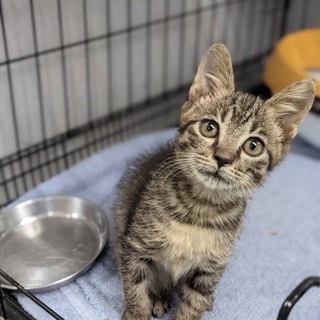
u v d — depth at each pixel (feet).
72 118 1.30
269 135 0.71
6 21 1.05
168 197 0.74
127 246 0.77
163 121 1.57
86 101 1.31
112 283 0.89
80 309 0.84
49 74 1.19
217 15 1.56
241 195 0.72
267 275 0.96
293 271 0.97
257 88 1.78
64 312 0.83
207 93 0.74
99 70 1.30
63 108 1.26
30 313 0.83
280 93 0.71
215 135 0.70
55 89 1.22
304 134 1.36
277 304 0.89
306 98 0.70
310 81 0.69
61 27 1.16
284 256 1.01
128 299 0.79
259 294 0.91
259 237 1.05
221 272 0.78
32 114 1.20
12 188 1.23
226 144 0.69
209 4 1.51
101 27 1.25
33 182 1.27
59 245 0.97
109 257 0.94
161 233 0.74
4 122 1.15
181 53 1.52
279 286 0.93
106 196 1.13
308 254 1.02
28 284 0.87
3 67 1.09
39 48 1.14
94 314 0.83
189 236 0.74
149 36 1.39
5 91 1.12
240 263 0.98
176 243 0.74
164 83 1.51
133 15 1.31
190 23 1.49
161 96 1.51
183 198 0.73
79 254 0.95
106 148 1.32
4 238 0.98
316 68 1.48
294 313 0.87
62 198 1.05
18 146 1.20
